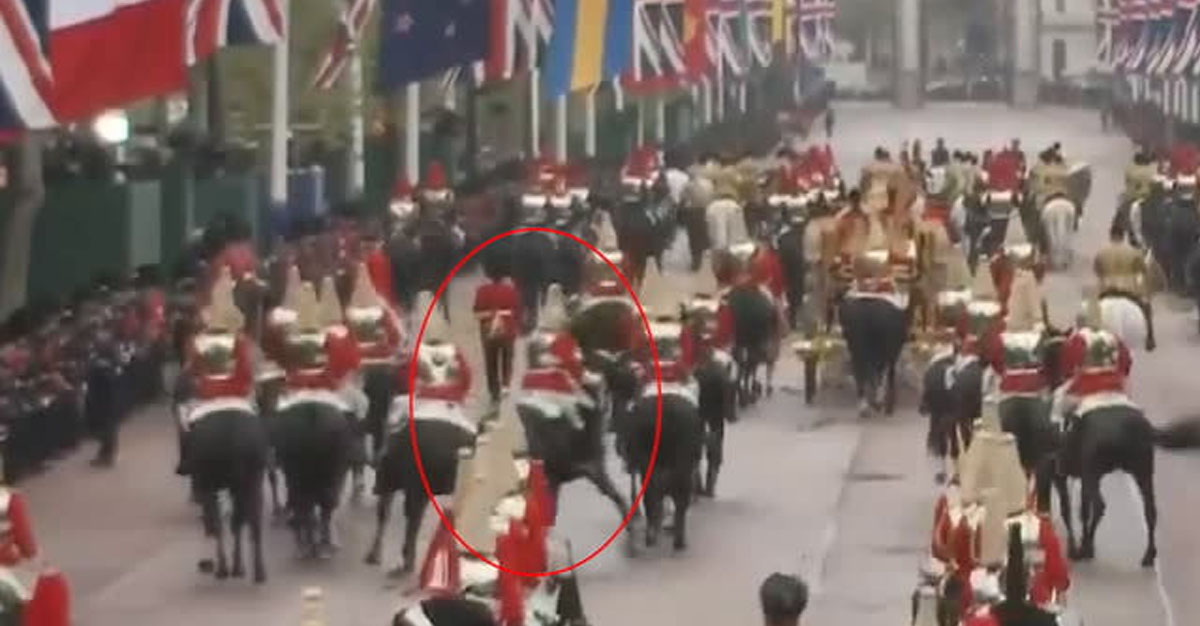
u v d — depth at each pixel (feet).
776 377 478.18
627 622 271.08
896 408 435.94
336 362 291.38
